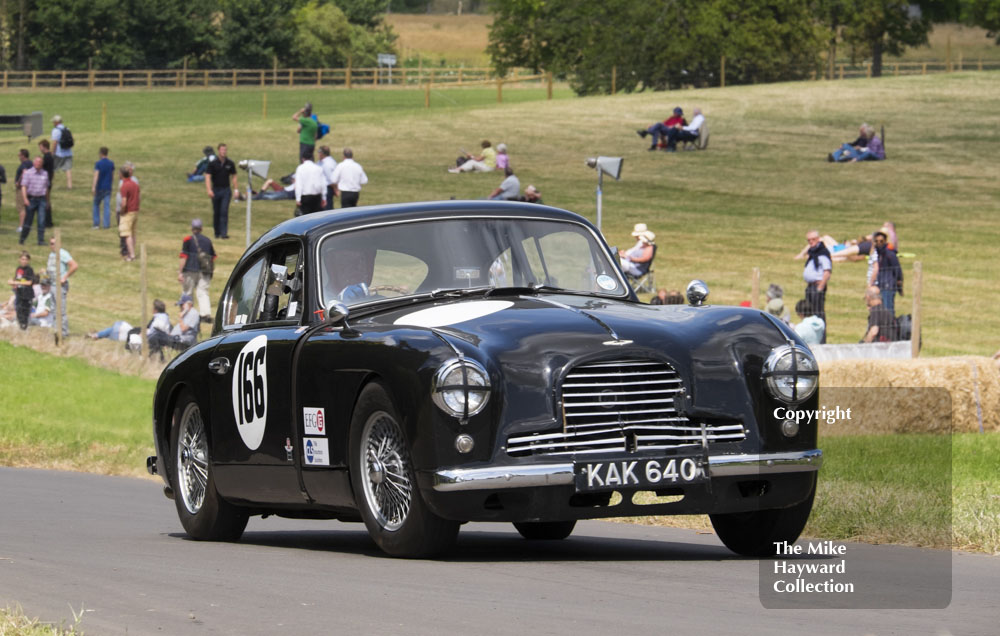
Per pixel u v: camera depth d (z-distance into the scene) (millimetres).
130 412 54812
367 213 22281
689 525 24906
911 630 13539
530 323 19078
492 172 123562
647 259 78000
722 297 77875
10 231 101750
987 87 169000
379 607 15070
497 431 18094
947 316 72250
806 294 64062
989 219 101250
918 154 128375
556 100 174375
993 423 41062
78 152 141500
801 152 131125
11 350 66500
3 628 13539
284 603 15430
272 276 22562
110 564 19281
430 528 18625
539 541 22984
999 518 21219
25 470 41469
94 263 91750
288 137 147750
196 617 14570
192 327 68938
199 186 120750
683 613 14500
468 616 14422
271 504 22422
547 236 22406
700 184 117188
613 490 18172
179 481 25188
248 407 22422
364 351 19406
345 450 19906
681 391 18609
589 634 13328
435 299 21141
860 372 41094
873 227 99375
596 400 18406
